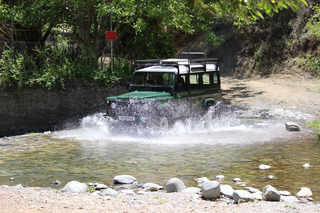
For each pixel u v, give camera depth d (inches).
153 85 533.0
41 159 374.6
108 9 759.7
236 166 337.4
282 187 272.1
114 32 808.3
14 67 724.0
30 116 719.7
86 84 762.8
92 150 414.9
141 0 772.6
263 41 1259.2
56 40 823.7
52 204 211.3
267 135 497.4
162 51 933.2
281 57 1152.8
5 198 223.8
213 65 595.2
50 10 800.3
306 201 237.9
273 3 162.7
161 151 403.9
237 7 167.2
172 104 506.9
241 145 433.7
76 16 854.5
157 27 921.5
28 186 280.1
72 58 813.2
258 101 817.5
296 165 339.9
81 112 761.6
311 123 573.6
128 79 809.5
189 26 842.8
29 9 805.2
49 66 761.6
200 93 556.4
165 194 249.6
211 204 221.0
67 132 559.2
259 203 223.6
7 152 411.5
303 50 1094.4
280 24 1226.6
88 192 257.8
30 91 719.1
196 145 435.2
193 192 255.4
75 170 329.4
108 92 784.3
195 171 321.4
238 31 1398.9
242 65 1300.4
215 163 349.1
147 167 336.8
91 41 879.7
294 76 1046.4
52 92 735.1
